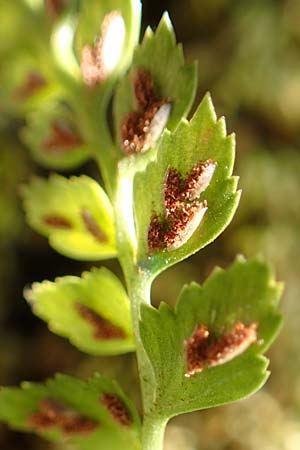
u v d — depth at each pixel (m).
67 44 0.05
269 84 0.10
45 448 0.10
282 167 0.10
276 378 0.10
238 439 0.09
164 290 0.10
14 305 0.11
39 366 0.10
